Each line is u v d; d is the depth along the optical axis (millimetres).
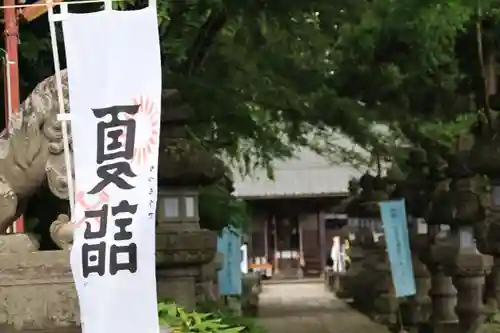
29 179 5770
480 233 10836
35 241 5762
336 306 22047
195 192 9930
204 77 11570
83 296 4930
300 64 12773
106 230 4957
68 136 5676
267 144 14461
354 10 11539
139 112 5066
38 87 5805
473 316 13305
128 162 5027
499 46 11930
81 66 5074
